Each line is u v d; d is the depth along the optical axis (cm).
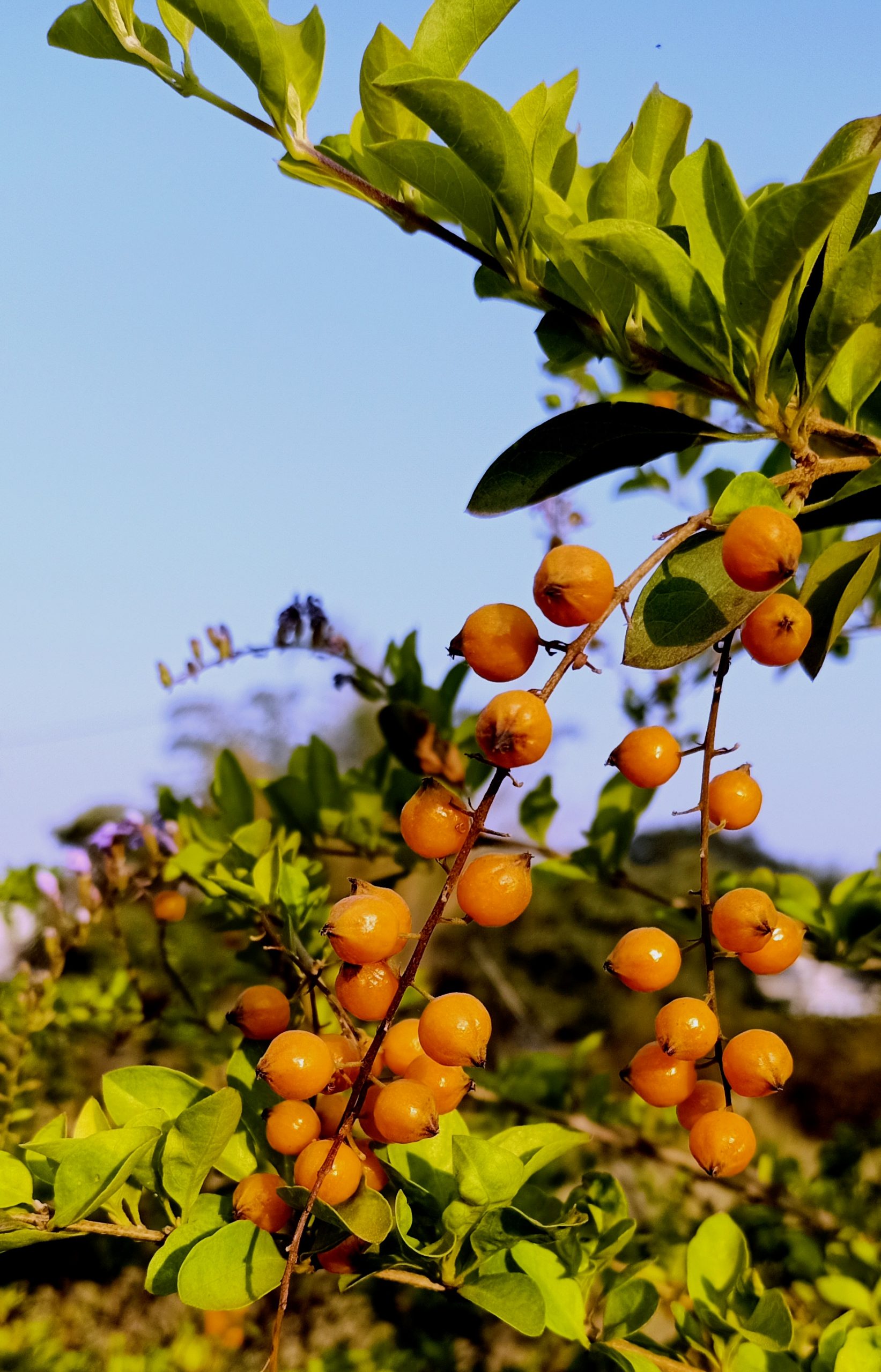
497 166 35
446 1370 64
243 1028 37
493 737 31
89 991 70
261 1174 35
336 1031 41
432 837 33
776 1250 63
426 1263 36
